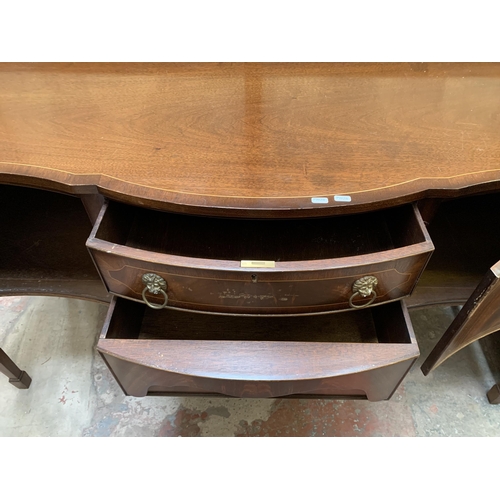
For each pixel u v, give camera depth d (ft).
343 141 2.32
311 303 2.25
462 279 2.89
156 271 2.06
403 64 2.88
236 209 2.02
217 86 2.68
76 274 2.90
